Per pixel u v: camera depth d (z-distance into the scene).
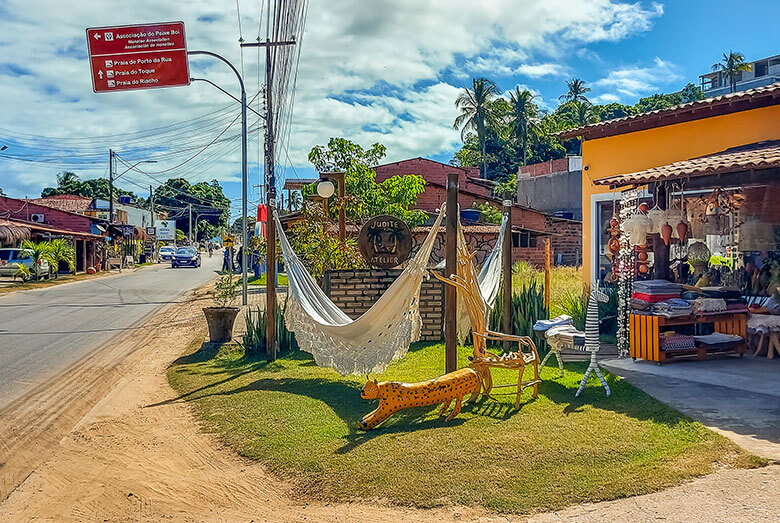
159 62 13.47
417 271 7.37
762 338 8.50
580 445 5.33
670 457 4.98
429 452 5.33
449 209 7.25
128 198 68.56
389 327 7.55
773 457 4.79
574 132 12.95
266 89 13.68
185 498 4.92
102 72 13.38
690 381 7.27
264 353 10.27
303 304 8.64
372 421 6.03
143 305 19.39
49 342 12.44
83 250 38.56
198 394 7.96
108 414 7.27
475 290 7.33
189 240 85.19
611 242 10.22
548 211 40.59
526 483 4.68
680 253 10.38
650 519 4.04
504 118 56.16
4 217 36.66
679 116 11.08
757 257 9.92
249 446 5.86
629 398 6.68
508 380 7.92
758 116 10.02
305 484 4.98
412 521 4.30
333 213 16.27
